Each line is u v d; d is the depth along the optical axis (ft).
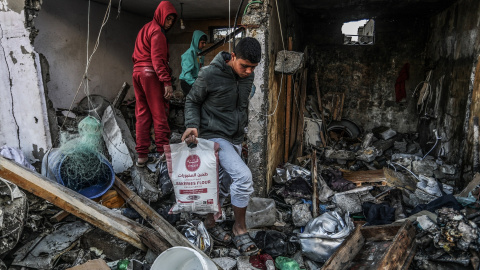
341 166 17.08
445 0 17.79
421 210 10.71
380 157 17.44
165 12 11.09
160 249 8.21
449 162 16.29
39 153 12.19
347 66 24.56
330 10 20.59
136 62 11.77
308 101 22.15
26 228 9.06
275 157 13.88
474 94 13.70
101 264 6.88
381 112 24.50
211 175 8.20
